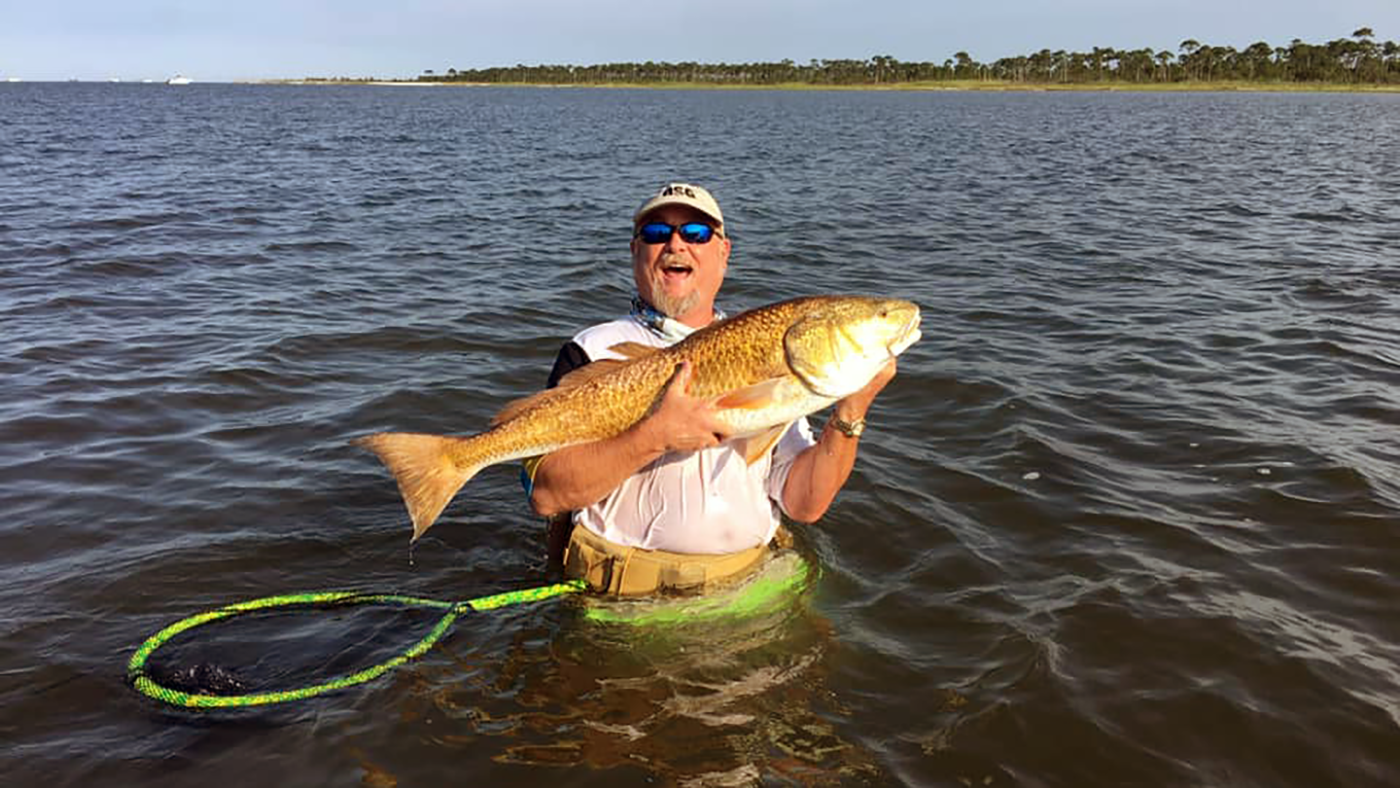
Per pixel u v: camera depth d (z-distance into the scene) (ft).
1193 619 14.33
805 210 61.31
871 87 647.56
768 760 11.30
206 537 16.79
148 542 16.52
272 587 15.37
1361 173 86.94
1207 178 82.69
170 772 10.81
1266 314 33.19
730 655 13.41
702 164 97.35
